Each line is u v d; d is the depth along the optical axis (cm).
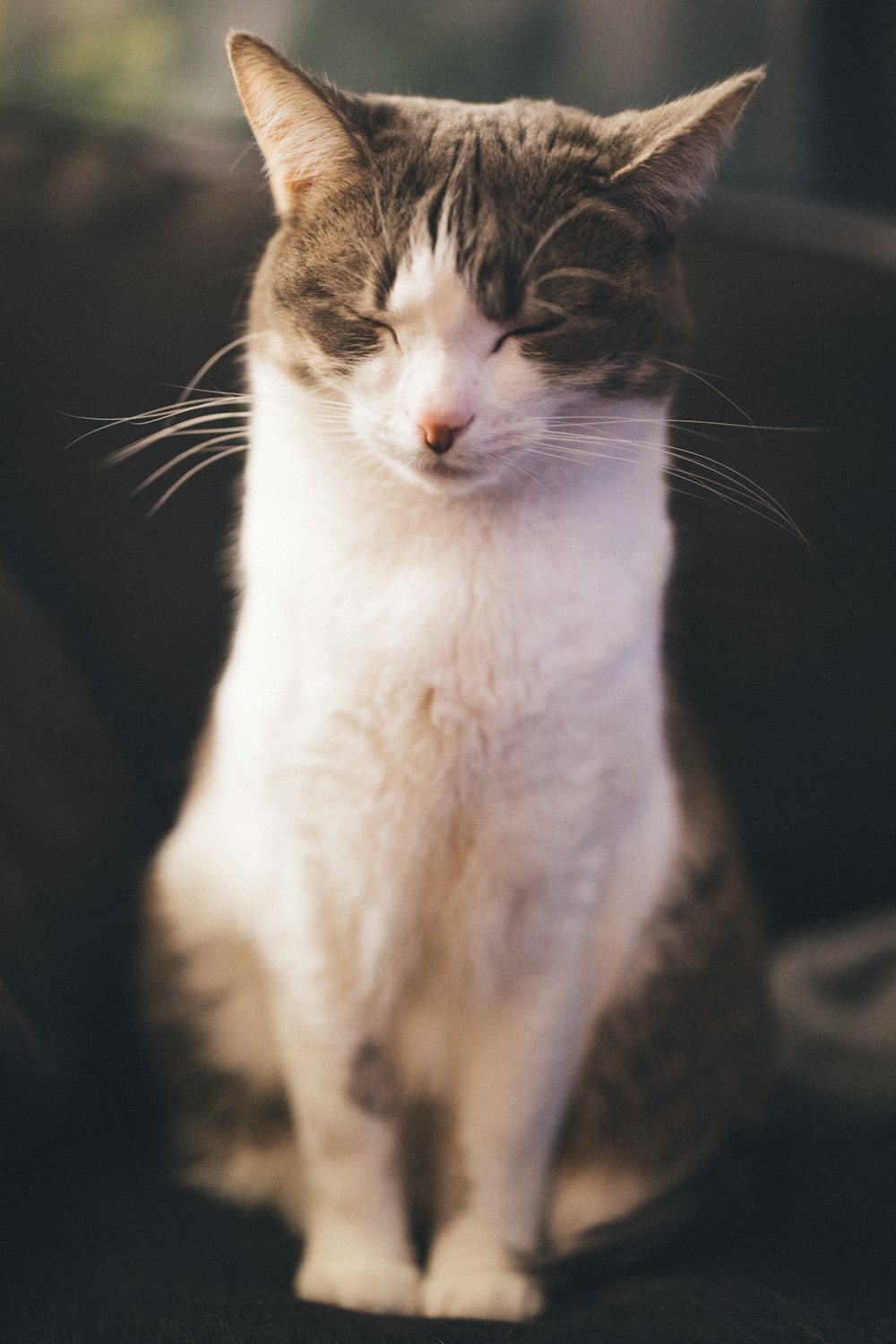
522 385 92
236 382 125
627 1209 108
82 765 119
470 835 100
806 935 149
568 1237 105
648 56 202
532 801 98
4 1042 89
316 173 98
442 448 89
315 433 98
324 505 97
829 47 197
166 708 139
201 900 110
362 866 100
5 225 138
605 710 97
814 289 147
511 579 94
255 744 100
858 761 146
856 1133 116
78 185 142
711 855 118
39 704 117
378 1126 101
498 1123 102
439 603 94
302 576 97
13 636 118
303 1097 102
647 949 111
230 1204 106
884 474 146
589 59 201
